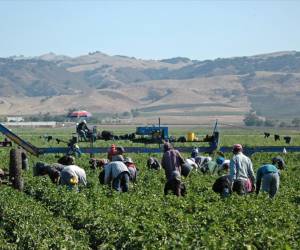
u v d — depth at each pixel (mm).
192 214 25156
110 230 23859
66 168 34938
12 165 34156
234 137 169000
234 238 19906
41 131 197750
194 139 68750
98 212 26281
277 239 19828
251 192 30938
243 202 27250
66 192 32000
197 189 36594
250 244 19391
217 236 20688
